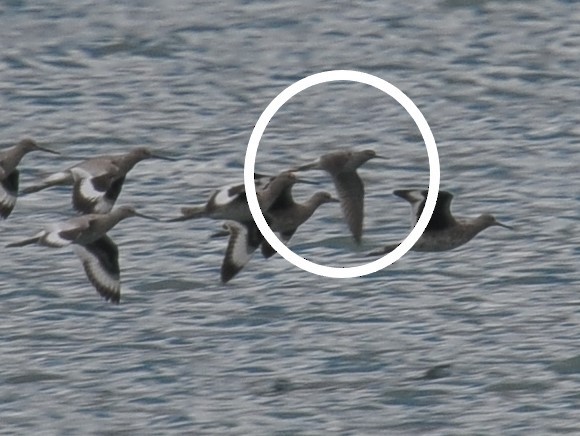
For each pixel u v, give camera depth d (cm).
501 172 3172
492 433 2331
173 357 2544
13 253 2870
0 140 3341
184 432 2341
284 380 2472
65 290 2750
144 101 3481
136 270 2827
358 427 2345
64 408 2420
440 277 2786
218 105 3459
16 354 2572
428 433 2333
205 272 2817
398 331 2616
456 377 2473
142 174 3153
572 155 3234
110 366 2525
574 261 2841
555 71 3597
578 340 2578
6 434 2372
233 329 2625
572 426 2345
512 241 2914
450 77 3578
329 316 2658
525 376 2477
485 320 2650
